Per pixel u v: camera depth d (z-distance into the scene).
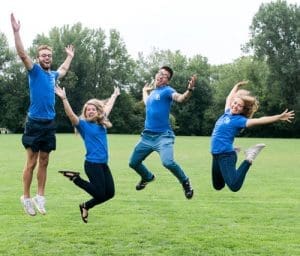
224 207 14.02
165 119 10.37
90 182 9.15
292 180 20.27
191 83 9.76
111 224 11.78
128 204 14.40
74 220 12.17
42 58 9.20
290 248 9.88
